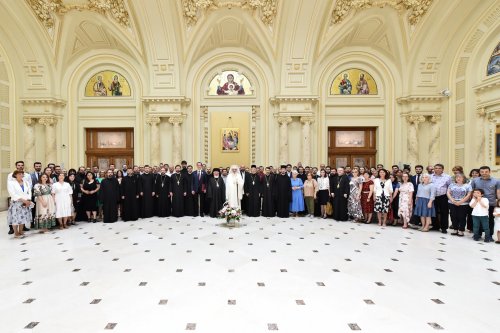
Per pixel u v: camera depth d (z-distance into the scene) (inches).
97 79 497.0
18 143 455.8
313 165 490.3
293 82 472.4
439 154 461.1
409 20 432.5
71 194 290.0
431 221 282.5
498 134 375.9
